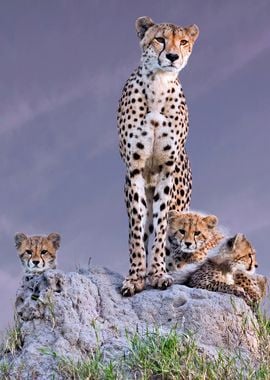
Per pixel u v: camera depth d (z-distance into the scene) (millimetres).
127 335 10844
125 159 12836
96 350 10625
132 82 12828
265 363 10758
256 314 12055
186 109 13203
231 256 12750
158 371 10125
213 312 11367
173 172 12930
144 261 12352
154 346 10367
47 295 11359
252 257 12961
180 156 14078
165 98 12648
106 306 11656
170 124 12680
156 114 12609
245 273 12914
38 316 11312
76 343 10875
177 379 9891
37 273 15148
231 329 11297
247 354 11055
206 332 11203
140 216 12578
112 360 10414
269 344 11336
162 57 12367
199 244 13867
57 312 11234
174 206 14219
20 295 11758
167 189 12766
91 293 11727
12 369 10633
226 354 10859
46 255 15258
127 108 12742
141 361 10164
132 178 12656
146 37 12703
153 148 12695
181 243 13828
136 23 13000
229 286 12133
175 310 11508
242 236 12906
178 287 11953
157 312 11547
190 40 12734
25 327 11320
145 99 12625
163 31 12531
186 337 10820
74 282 11594
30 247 15227
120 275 12609
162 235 12586
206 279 12375
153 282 12141
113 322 11375
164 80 12625
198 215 14195
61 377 10336
